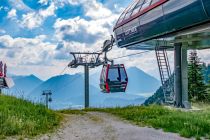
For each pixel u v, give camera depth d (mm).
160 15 20359
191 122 15828
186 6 16938
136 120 18359
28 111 16500
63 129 15023
